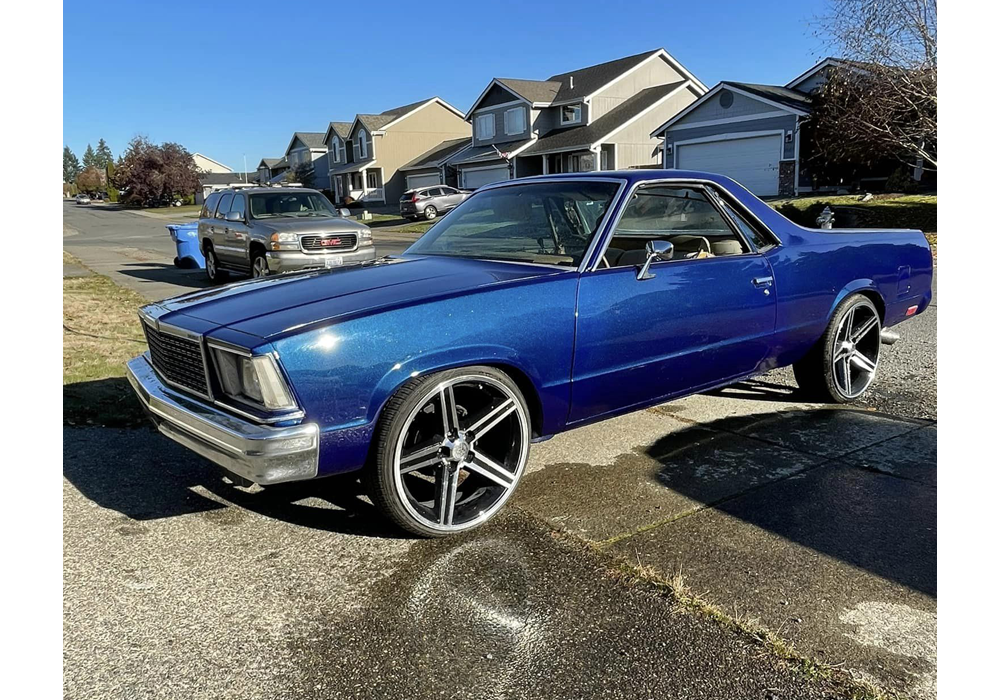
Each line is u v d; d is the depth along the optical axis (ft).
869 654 7.36
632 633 7.81
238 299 10.66
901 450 12.89
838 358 15.46
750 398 16.57
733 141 89.40
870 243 15.71
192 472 12.54
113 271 49.52
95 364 19.56
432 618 8.17
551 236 12.16
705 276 12.41
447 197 113.91
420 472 10.86
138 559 9.55
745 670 7.17
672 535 9.97
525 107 126.21
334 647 7.69
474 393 10.45
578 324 10.77
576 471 12.41
